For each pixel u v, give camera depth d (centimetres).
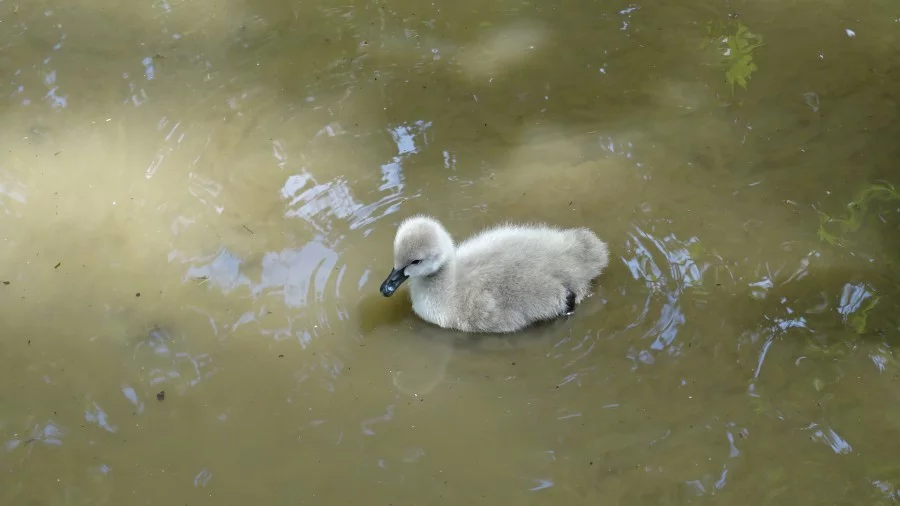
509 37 207
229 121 195
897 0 210
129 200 186
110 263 179
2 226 183
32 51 206
